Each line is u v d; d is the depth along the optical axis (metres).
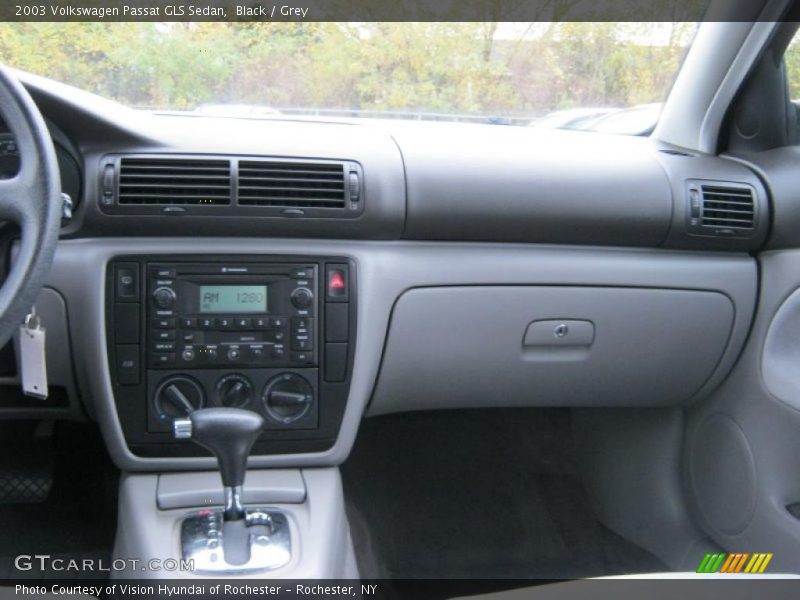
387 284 1.53
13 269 0.94
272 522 1.38
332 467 1.52
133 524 1.38
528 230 1.59
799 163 1.69
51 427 1.88
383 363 1.60
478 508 2.08
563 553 1.96
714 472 1.87
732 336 1.75
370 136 1.57
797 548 1.62
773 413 1.69
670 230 1.65
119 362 1.43
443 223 1.54
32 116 0.98
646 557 1.97
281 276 1.47
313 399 1.49
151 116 1.51
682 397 1.83
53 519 1.86
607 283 1.65
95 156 1.41
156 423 1.44
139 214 1.41
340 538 1.43
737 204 1.67
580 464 2.23
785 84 1.81
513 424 2.26
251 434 1.26
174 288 1.44
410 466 2.20
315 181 1.46
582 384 1.74
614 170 1.63
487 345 1.63
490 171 1.55
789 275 1.66
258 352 1.46
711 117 1.87
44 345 1.32
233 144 1.46
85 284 1.42
